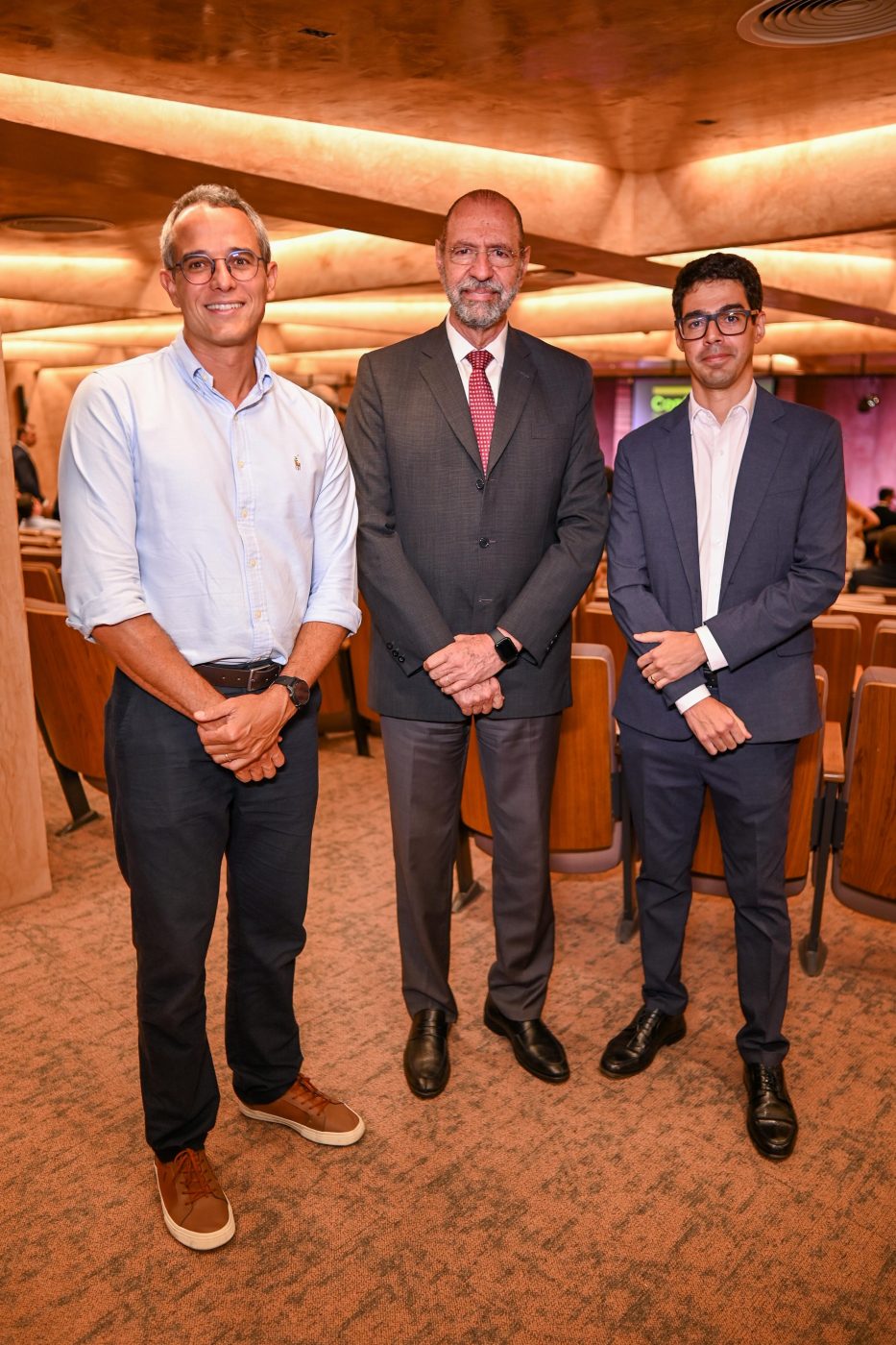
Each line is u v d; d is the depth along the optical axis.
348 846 4.01
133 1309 1.84
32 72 3.41
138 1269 1.93
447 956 2.57
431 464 2.32
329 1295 1.87
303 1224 2.05
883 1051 2.66
